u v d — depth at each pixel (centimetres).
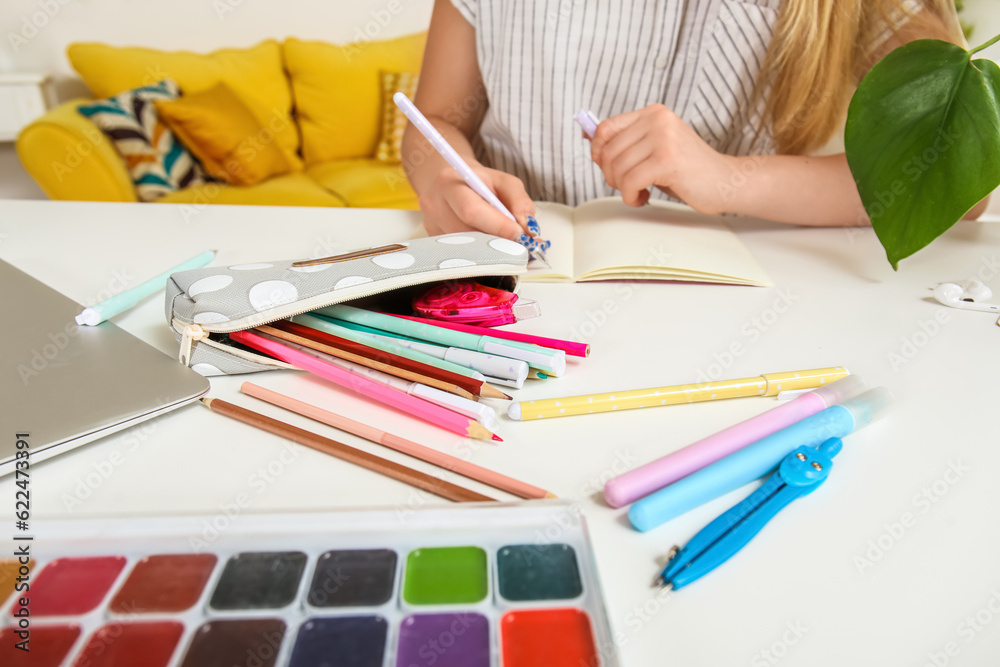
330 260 47
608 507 32
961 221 79
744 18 84
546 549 29
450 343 44
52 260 64
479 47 94
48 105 230
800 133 85
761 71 86
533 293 57
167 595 27
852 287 59
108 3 228
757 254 67
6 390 39
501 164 102
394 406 40
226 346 42
